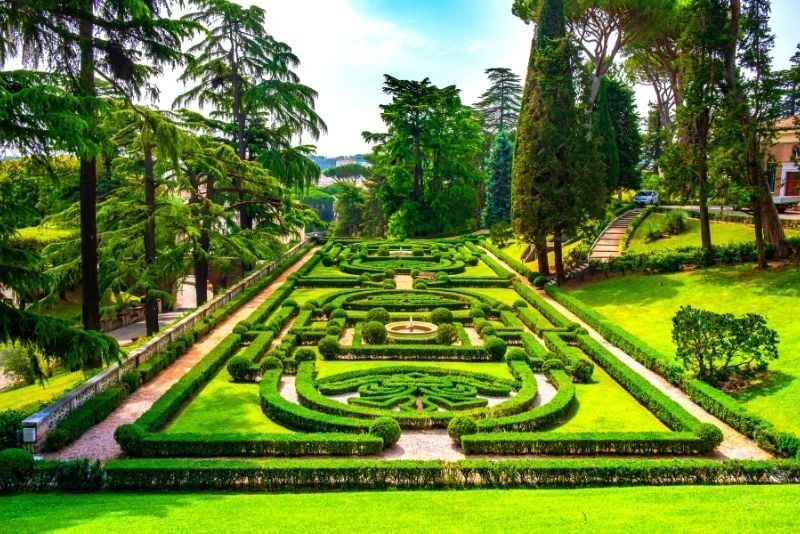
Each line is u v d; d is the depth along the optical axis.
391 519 8.76
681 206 42.06
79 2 14.47
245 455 12.52
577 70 32.38
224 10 31.64
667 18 32.62
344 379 16.94
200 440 12.44
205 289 29.38
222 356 18.83
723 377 16.48
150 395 16.23
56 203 27.17
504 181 61.28
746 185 23.80
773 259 25.23
